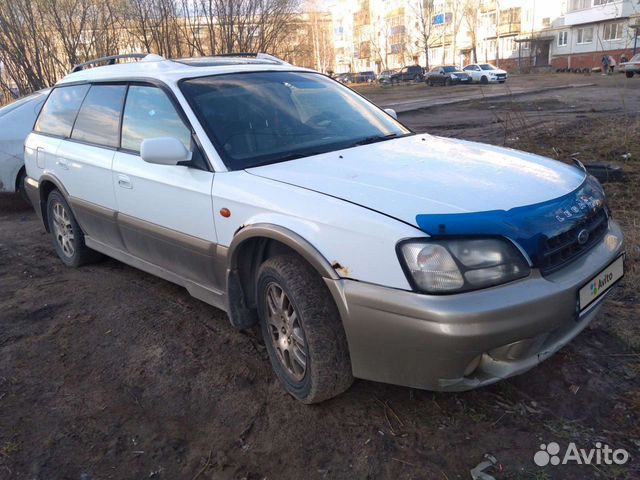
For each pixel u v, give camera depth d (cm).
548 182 277
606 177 618
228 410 291
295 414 283
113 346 364
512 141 958
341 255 248
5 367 346
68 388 320
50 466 258
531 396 281
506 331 222
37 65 1848
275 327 298
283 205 274
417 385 243
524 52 5450
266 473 246
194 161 325
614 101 1709
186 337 368
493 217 237
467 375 238
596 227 275
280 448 261
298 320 273
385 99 2859
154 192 357
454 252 227
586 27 4700
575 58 4888
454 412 274
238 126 337
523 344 233
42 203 527
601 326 335
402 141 355
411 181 270
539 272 236
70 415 295
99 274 495
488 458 244
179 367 333
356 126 373
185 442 270
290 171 296
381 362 246
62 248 522
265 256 308
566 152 815
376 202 251
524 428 260
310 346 263
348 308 245
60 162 468
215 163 316
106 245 452
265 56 469
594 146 831
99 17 1908
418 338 228
